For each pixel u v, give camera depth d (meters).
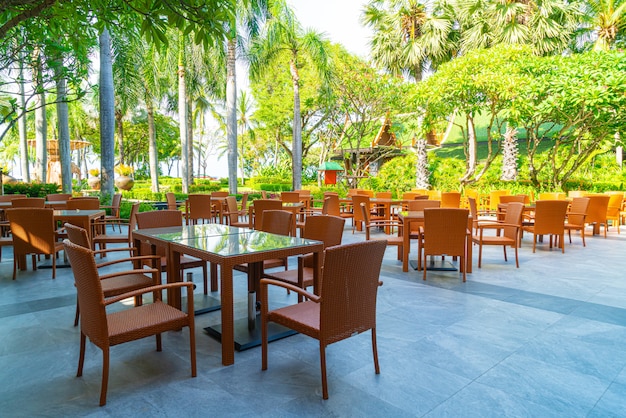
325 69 16.11
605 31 15.23
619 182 15.03
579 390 2.39
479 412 2.15
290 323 2.48
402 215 5.71
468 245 5.39
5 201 8.59
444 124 18.77
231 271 2.69
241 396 2.31
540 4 15.61
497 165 18.38
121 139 26.97
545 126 23.58
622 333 3.28
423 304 4.04
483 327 3.41
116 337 2.22
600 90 9.91
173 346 3.02
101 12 2.86
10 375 2.55
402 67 18.20
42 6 2.42
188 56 16.17
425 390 2.38
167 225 4.48
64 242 2.38
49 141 20.12
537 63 11.63
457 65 12.16
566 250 7.25
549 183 14.38
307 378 2.53
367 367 2.68
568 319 3.60
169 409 2.17
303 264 3.57
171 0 2.51
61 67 7.56
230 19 2.65
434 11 17.17
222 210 10.57
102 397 2.20
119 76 12.80
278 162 36.78
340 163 27.17
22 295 4.29
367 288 2.48
